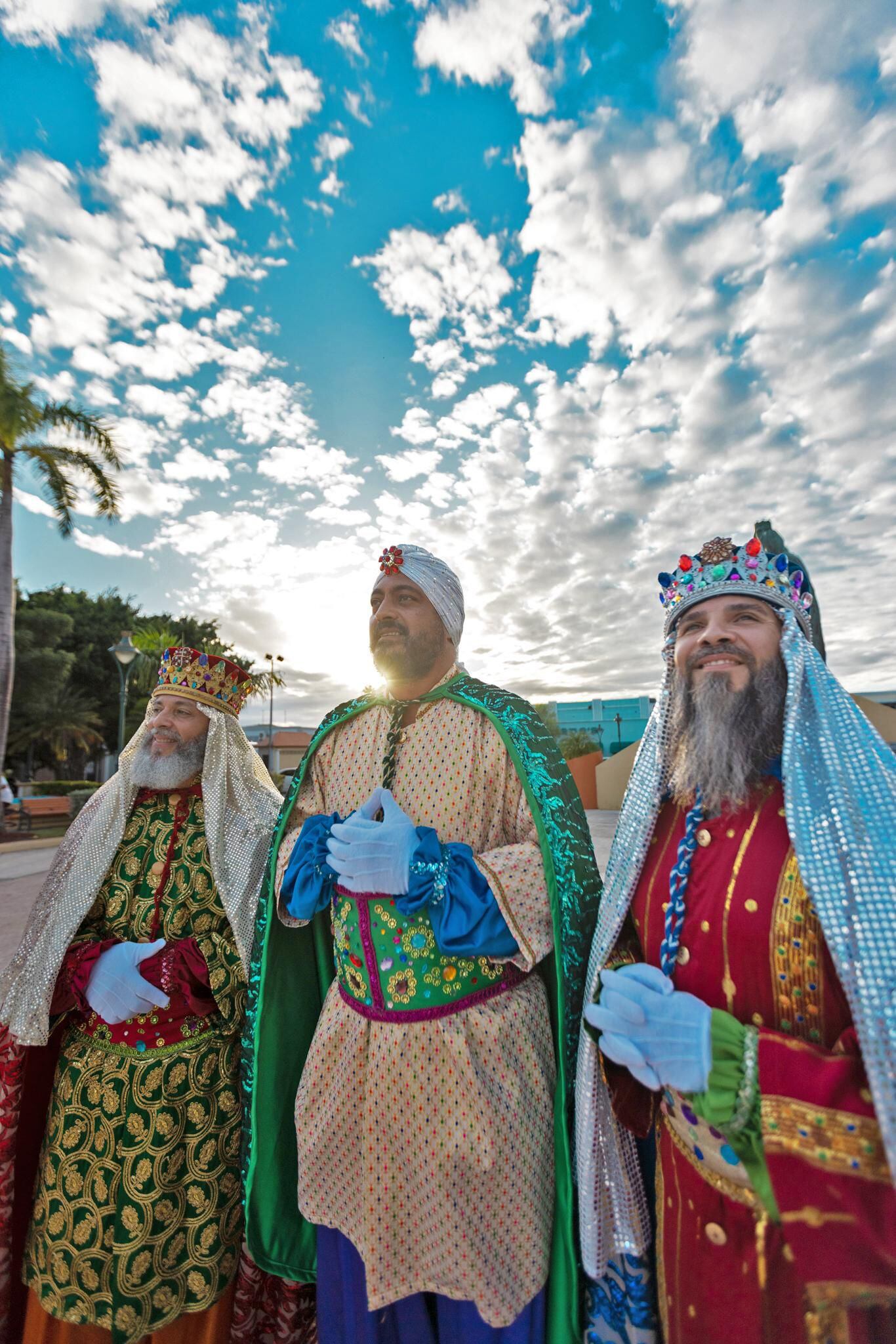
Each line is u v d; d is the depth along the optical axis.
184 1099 1.81
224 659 2.23
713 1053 1.12
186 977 1.85
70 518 14.29
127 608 33.53
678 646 1.43
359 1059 1.63
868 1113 1.00
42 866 10.40
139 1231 1.69
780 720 1.31
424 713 1.89
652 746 1.50
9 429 12.97
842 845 1.09
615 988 1.25
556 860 1.64
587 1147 1.40
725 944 1.20
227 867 1.99
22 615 28.91
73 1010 1.92
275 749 31.16
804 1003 1.12
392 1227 1.54
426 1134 1.53
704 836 1.31
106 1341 1.76
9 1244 1.87
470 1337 1.55
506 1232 1.51
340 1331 1.69
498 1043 1.56
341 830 1.63
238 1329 1.82
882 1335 0.99
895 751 1.16
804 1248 1.02
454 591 1.98
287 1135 1.91
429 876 1.53
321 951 2.08
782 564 1.39
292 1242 1.86
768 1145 1.04
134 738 2.17
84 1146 1.76
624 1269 1.43
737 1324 1.11
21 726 28.83
